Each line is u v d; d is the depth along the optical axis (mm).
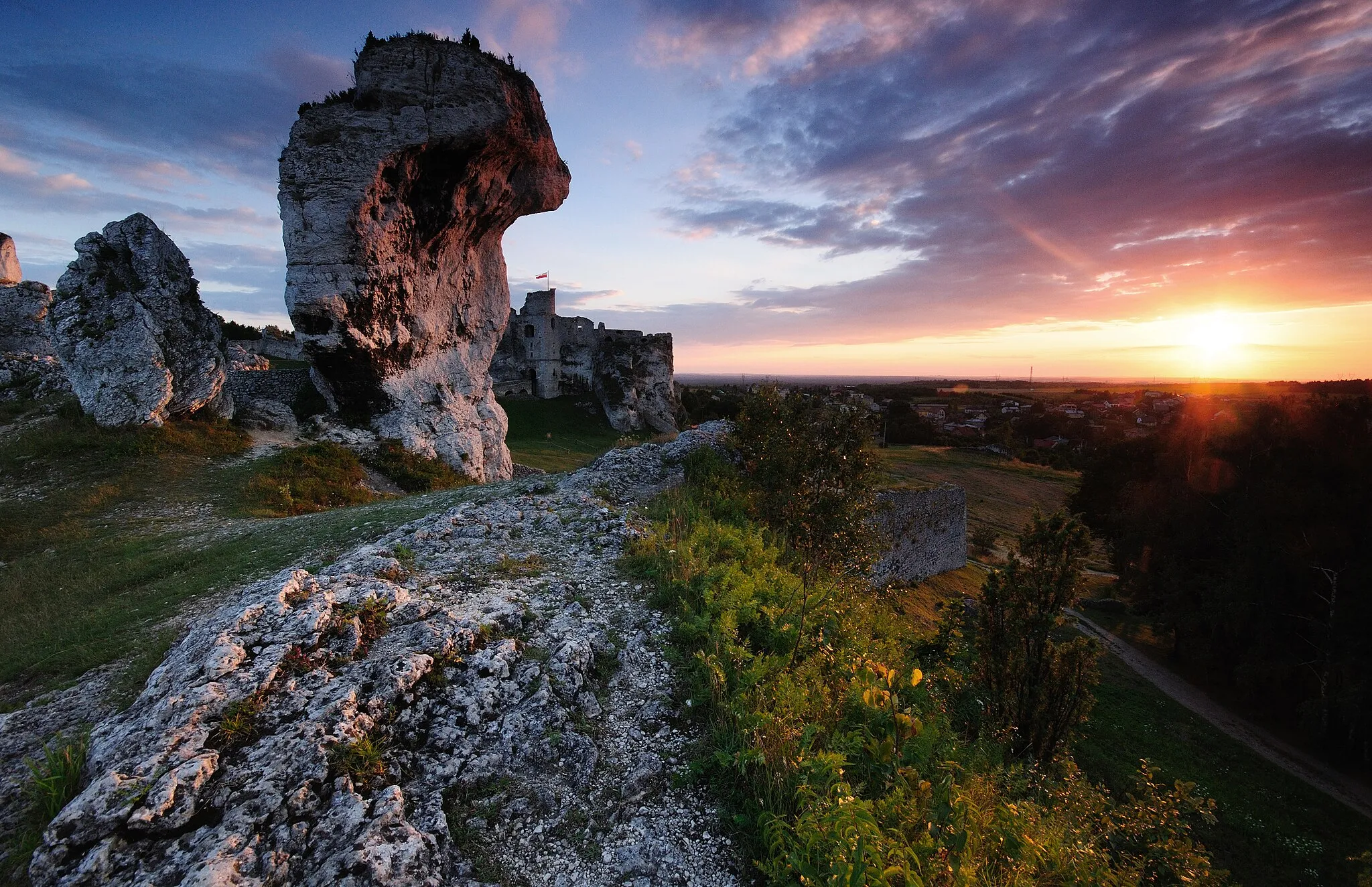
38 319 40281
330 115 27125
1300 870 13070
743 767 5398
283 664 5828
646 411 67750
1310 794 16344
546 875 4574
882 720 6277
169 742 4715
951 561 33344
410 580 8938
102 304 24844
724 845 4965
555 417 63219
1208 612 23062
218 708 5141
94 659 7984
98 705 6652
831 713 6465
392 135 27359
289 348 52469
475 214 33562
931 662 11070
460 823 4934
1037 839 5316
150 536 15953
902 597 24266
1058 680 9961
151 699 5598
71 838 4039
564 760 5664
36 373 31484
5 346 38969
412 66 27469
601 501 14211
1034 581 10188
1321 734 18781
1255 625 21828
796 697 6328
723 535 11797
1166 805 7656
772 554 11273
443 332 35000
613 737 6113
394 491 27438
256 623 6375
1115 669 23719
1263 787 16297
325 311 28094
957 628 12125
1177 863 7113
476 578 9438
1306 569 21250
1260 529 22609
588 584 9594
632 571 10141
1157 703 20750
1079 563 10062
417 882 4199
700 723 6414
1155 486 29375
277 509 19609
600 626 8062
